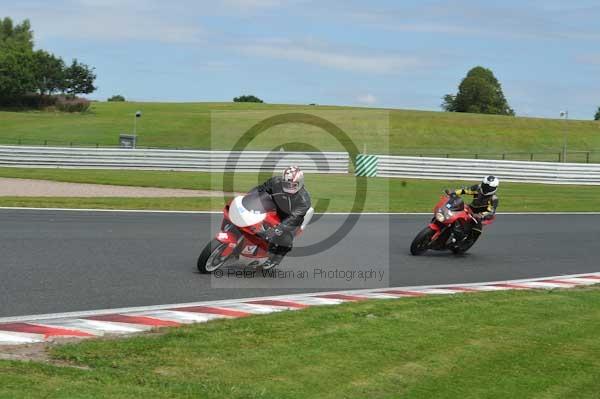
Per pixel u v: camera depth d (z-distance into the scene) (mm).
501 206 72750
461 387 17234
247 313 24359
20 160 109250
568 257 43312
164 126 174750
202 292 28469
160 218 53594
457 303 27000
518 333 22594
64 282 28969
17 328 20891
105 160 109062
